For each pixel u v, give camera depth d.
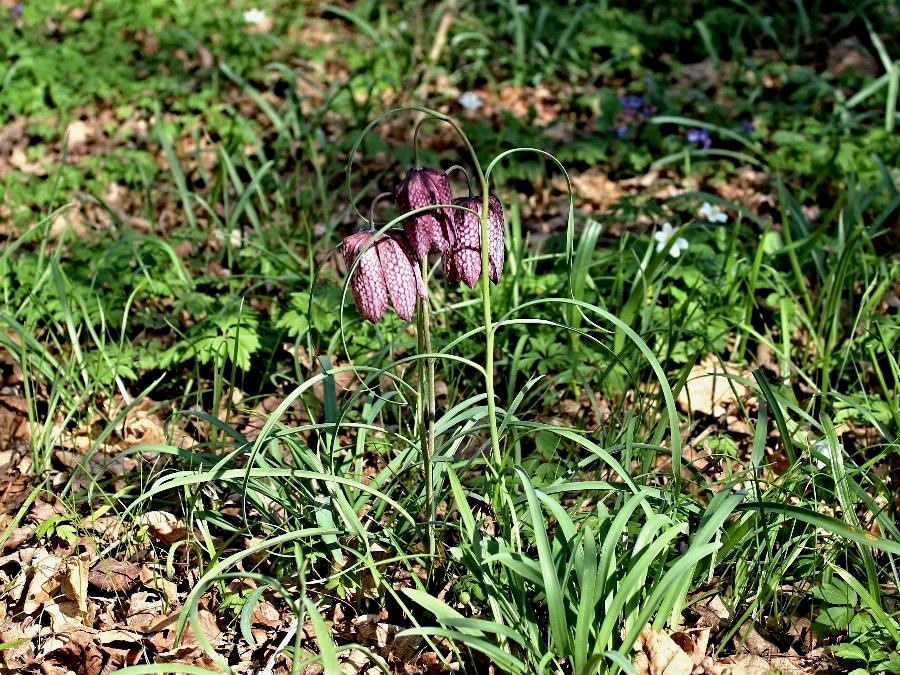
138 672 0.96
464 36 1.91
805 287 1.27
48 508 1.14
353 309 1.28
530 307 1.27
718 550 1.04
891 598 1.06
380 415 1.20
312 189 1.48
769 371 1.24
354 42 2.02
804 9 2.04
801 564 1.06
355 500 1.08
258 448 1.00
